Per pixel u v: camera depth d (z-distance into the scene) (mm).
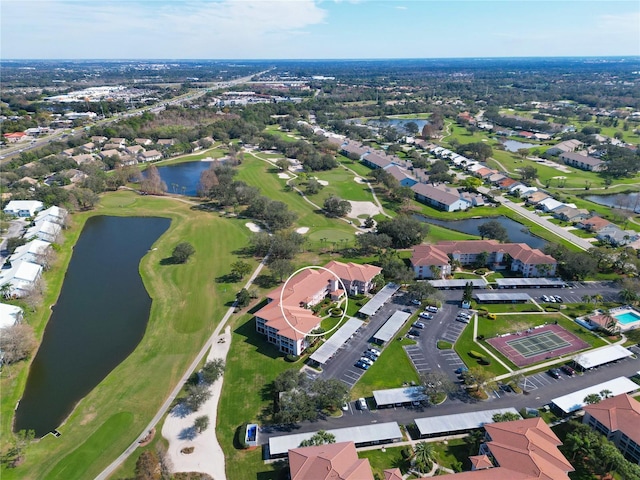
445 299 150625
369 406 105625
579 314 141875
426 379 105188
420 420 98375
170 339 130125
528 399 107500
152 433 97625
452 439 95938
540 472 78938
